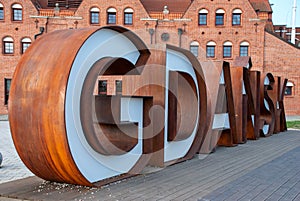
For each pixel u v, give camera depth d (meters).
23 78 5.51
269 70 28.41
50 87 5.24
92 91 5.55
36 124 5.25
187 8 29.06
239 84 11.78
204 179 6.52
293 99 28.28
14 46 28.34
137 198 5.23
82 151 5.53
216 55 28.59
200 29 28.59
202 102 9.10
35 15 28.33
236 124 11.62
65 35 5.83
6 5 28.11
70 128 5.25
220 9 28.44
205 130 9.41
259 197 5.41
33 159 5.51
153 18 28.45
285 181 6.45
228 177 6.73
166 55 7.69
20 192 5.43
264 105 14.77
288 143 12.12
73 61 5.31
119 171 6.52
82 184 5.72
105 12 28.48
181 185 6.05
